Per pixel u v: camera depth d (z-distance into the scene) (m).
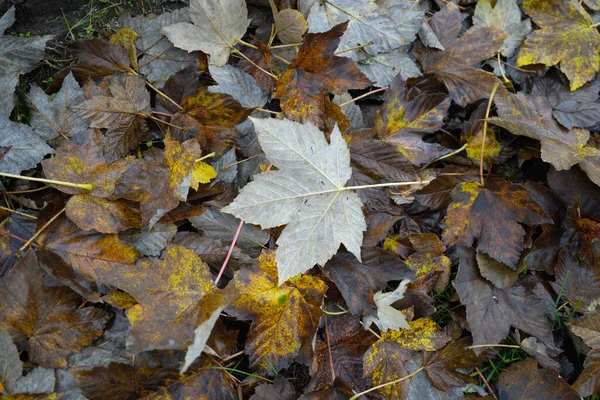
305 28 0.84
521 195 0.84
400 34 0.89
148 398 0.74
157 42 0.85
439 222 0.88
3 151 0.78
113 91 0.81
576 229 0.87
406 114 0.86
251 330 0.76
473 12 0.95
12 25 0.84
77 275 0.75
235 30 0.84
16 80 0.80
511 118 0.88
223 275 0.80
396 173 0.84
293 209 0.77
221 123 0.83
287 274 0.75
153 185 0.78
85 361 0.74
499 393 0.83
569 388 0.81
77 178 0.77
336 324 0.82
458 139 0.92
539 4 0.94
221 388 0.77
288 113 0.83
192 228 0.83
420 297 0.82
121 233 0.78
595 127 0.93
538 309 0.85
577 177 0.89
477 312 0.83
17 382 0.71
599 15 0.95
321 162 0.78
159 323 0.72
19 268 0.72
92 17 0.86
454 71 0.90
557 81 0.94
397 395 0.81
